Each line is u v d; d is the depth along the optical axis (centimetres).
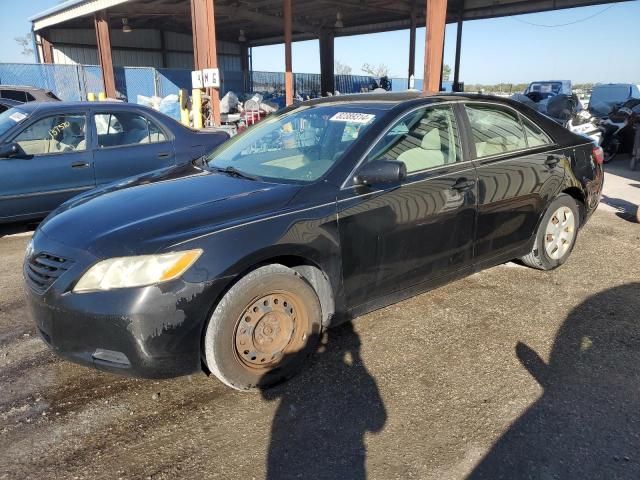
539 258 449
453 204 354
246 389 284
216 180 340
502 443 246
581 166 459
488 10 2148
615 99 1750
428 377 303
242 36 3030
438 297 415
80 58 2755
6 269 493
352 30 2753
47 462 237
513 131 419
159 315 248
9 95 1241
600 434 252
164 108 1506
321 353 330
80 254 262
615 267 480
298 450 243
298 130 378
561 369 310
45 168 590
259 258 272
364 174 306
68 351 264
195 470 231
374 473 228
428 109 364
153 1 1950
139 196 317
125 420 267
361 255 315
